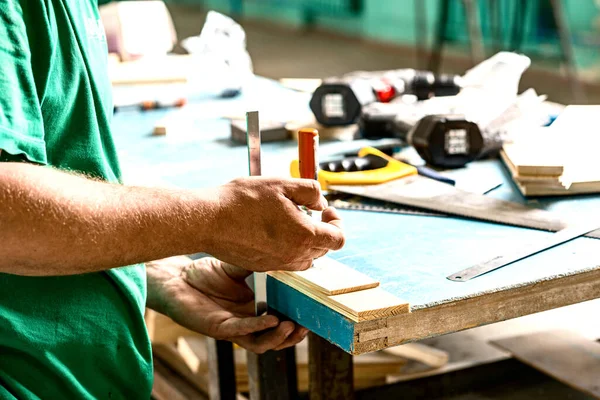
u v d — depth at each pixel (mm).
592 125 1696
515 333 2143
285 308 1109
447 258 1123
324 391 1407
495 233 1227
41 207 855
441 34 5363
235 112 2117
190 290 1300
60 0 1011
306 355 1847
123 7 2602
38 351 1012
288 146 1827
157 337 2012
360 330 946
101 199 904
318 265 1080
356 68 7004
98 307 1061
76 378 1056
